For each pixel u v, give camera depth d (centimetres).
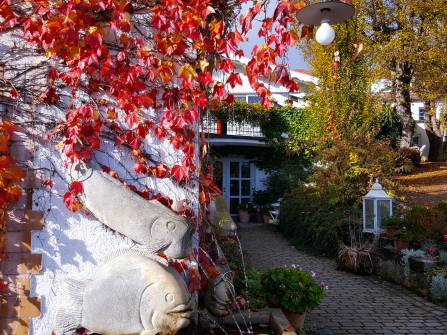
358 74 1341
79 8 276
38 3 276
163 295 249
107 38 300
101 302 258
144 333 246
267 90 299
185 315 248
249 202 1683
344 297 675
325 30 298
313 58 1456
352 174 1097
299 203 1211
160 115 306
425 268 706
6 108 290
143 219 276
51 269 287
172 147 307
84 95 296
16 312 283
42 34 269
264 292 419
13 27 289
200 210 319
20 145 290
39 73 294
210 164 370
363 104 1360
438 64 1733
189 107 296
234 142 1555
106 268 269
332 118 1305
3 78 290
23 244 286
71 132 276
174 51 294
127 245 294
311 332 511
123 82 288
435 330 530
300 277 433
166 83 295
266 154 1720
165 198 299
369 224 896
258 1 288
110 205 278
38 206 288
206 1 289
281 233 1352
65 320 265
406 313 596
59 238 289
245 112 1642
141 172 300
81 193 284
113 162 298
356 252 833
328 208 1080
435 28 1658
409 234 809
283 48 292
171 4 286
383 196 888
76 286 271
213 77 311
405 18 1697
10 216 285
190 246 283
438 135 2423
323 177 1147
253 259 972
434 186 1666
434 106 2239
